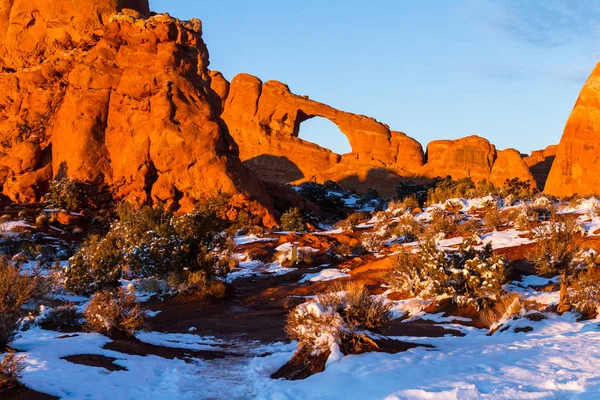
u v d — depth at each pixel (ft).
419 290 67.26
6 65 222.69
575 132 233.96
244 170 189.06
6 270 46.14
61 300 72.18
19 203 184.55
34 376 29.91
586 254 61.00
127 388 30.86
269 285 97.30
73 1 209.26
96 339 41.78
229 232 147.23
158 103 184.34
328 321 34.12
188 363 40.45
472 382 25.68
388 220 148.46
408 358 31.22
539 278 68.23
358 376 28.91
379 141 352.28
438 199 173.68
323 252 122.42
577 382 23.90
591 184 223.92
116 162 186.29
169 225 93.61
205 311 75.46
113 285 85.20
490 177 335.67
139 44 196.85
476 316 55.31
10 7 228.02
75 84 196.34
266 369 36.04
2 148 199.41
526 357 30.37
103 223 164.04
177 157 179.83
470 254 64.75
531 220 102.68
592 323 41.42
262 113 361.92
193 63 201.46
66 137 188.96
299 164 350.64
